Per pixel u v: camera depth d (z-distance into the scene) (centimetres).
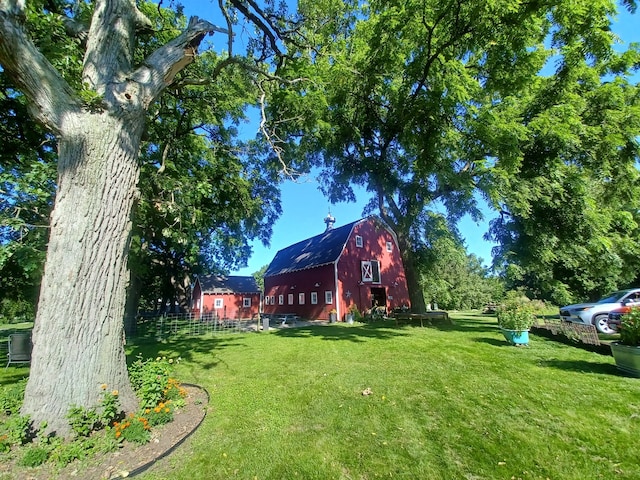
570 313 1105
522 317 823
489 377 523
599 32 933
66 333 363
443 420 375
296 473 282
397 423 373
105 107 410
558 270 1667
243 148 1492
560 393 436
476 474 273
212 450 323
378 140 1510
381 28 1013
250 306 3064
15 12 350
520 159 1028
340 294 2114
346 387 510
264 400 468
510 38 864
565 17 884
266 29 723
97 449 316
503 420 366
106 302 396
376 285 2303
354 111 1391
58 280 371
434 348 794
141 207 1034
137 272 1387
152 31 517
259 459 305
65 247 378
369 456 306
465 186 1095
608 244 1202
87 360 371
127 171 433
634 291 1068
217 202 1567
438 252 1539
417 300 1469
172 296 3059
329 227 2883
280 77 770
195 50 525
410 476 274
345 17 1226
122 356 418
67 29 498
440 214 1464
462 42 963
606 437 319
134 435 335
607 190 1376
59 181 392
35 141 900
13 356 831
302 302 2497
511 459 292
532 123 1066
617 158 1229
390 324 1534
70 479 273
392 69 1177
